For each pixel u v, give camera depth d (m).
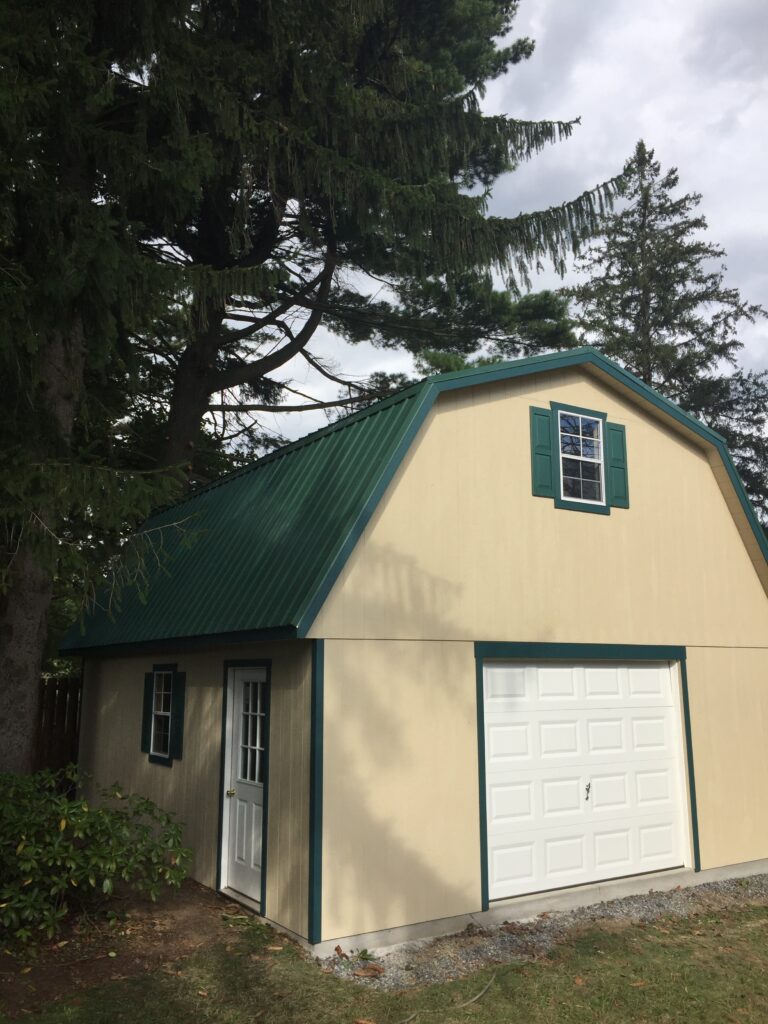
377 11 12.74
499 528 9.07
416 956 7.22
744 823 10.68
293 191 13.02
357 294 18.12
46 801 7.76
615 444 10.42
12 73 7.49
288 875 7.49
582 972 6.95
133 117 10.81
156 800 10.73
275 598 7.97
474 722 8.47
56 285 7.83
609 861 9.44
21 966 6.56
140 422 18.73
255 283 9.80
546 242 13.04
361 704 7.66
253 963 6.75
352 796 7.45
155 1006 5.92
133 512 7.89
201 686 9.80
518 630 9.01
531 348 18.38
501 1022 5.92
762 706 11.27
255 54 11.59
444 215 12.77
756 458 34.97
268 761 8.03
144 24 9.35
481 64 16.67
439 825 7.98
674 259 36.69
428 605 8.31
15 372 8.12
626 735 9.91
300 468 9.91
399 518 8.24
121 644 11.12
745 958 7.41
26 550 8.83
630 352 35.97
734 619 11.21
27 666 10.15
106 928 7.48
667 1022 6.03
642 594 10.27
